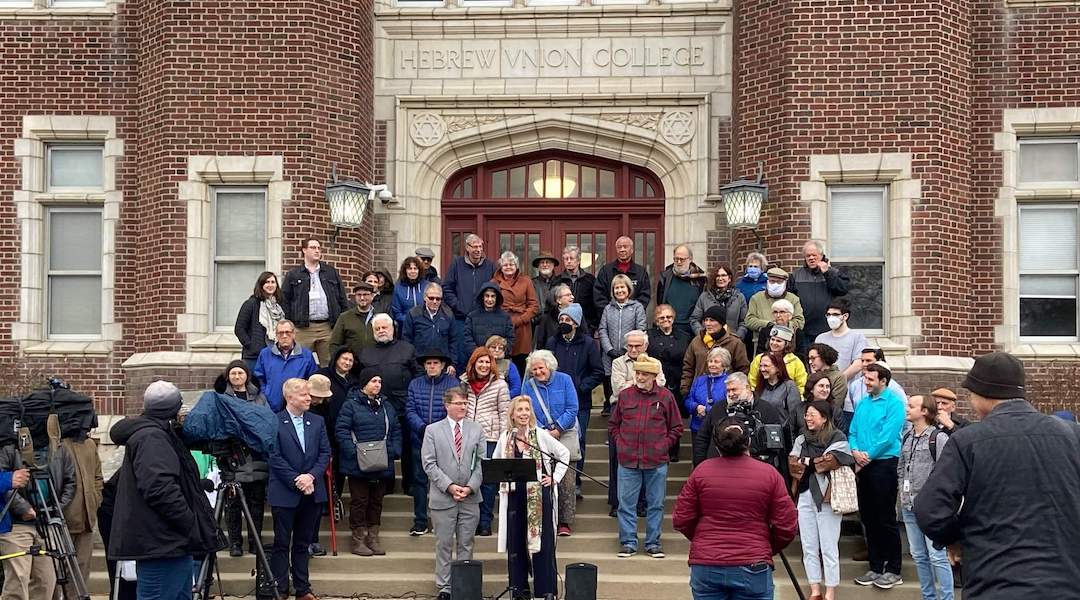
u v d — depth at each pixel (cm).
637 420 1087
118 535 766
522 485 998
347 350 1129
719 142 1470
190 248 1379
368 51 1473
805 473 1027
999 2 1418
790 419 1060
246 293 1401
